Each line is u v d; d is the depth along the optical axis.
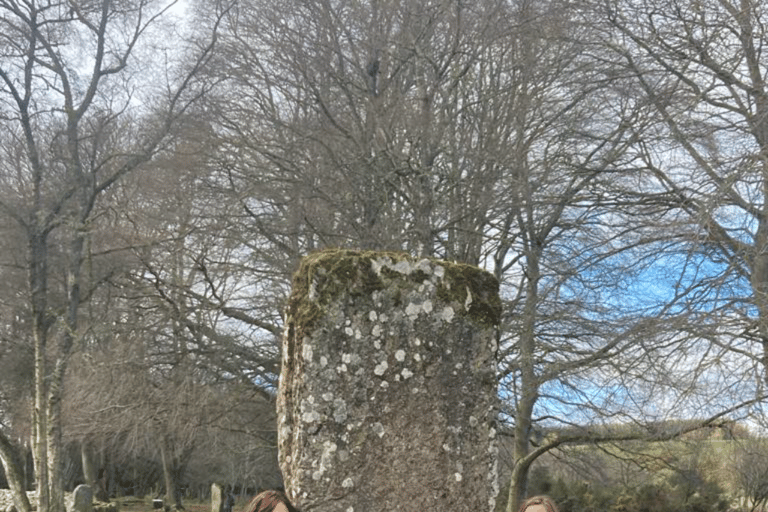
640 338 14.74
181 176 19.67
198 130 20.02
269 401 20.62
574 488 23.80
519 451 20.55
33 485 41.03
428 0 20.19
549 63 18.92
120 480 49.03
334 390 6.05
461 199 18.42
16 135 24.50
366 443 6.04
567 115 19.25
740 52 15.58
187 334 20.58
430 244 17.45
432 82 19.55
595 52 17.31
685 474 20.89
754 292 14.56
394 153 18.56
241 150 19.64
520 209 19.75
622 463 21.89
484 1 19.41
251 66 20.56
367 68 21.20
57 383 22.48
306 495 5.93
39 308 23.53
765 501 22.11
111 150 23.95
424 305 6.26
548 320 18.77
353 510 5.95
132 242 20.22
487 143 18.94
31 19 23.31
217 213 19.34
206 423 19.89
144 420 19.56
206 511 35.91
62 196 23.09
